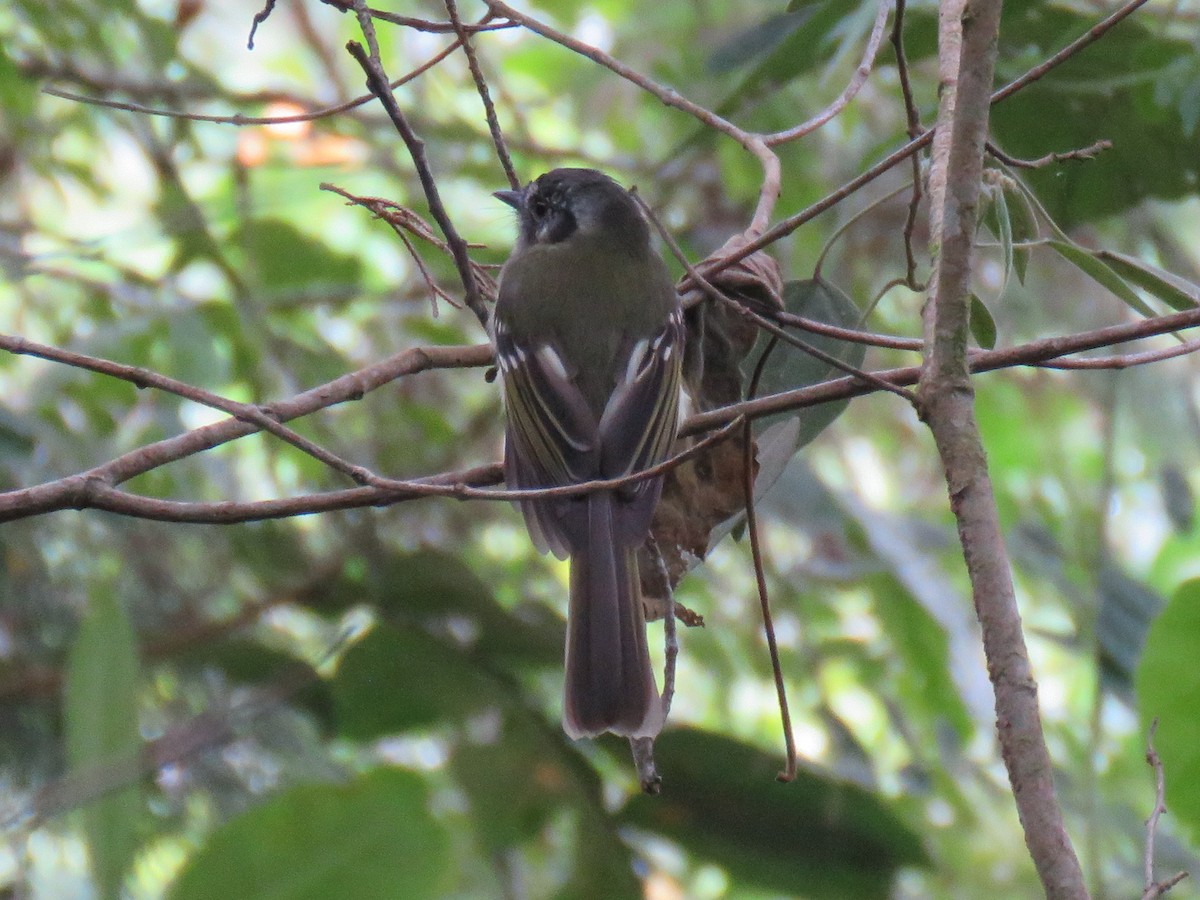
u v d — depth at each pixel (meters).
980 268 13.58
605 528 6.62
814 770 8.53
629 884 8.78
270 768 9.69
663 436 7.22
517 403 7.52
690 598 12.83
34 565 10.31
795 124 13.17
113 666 4.81
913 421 14.86
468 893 9.37
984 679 13.18
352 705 9.16
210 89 12.63
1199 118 9.03
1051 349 5.95
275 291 12.90
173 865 8.94
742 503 6.97
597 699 6.16
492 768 8.98
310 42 14.25
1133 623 11.30
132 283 12.58
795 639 12.96
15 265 11.81
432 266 12.86
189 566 10.73
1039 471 14.35
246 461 12.47
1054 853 4.13
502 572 12.38
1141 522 14.97
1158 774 5.46
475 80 6.78
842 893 8.62
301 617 10.83
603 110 15.24
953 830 12.13
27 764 9.16
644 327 7.67
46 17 11.90
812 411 7.59
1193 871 11.55
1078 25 9.16
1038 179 9.67
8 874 8.29
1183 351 6.09
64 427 11.01
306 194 13.77
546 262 8.02
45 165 13.00
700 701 14.01
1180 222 14.98
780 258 13.16
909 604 12.06
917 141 6.13
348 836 4.36
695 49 14.57
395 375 6.73
